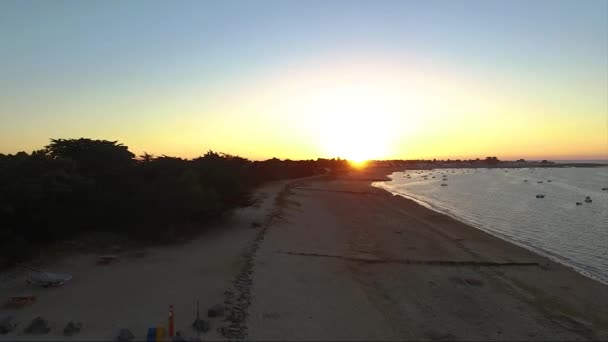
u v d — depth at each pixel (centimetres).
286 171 12119
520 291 2233
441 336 1636
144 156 3456
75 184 2608
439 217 4884
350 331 1616
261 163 11706
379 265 2602
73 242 2506
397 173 19450
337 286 2128
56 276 1883
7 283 1892
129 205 2773
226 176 3647
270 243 2930
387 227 4053
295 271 2322
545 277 2517
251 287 1973
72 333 1426
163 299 1761
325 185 9888
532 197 7606
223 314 1631
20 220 2322
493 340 1627
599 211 5666
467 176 16338
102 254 2380
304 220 4238
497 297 2116
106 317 1565
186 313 1628
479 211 5644
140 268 2177
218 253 2536
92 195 2714
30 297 1689
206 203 3050
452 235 3762
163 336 1385
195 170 3475
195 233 3103
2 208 2186
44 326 1447
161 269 2169
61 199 2539
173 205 2827
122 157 3281
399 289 2169
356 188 9244
